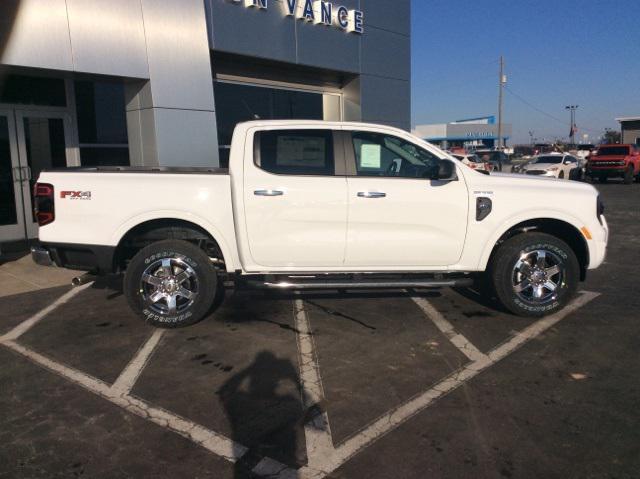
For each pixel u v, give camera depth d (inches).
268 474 123.2
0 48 301.1
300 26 488.1
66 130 412.5
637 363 181.3
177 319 217.6
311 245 215.3
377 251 218.4
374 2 557.3
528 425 142.2
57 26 322.3
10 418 148.8
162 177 215.0
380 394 160.7
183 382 170.6
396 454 130.0
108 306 251.8
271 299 259.6
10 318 235.8
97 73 341.1
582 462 125.8
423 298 258.7
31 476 122.5
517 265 223.1
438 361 184.5
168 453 131.6
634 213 592.4
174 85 379.6
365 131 221.5
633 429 139.6
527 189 223.0
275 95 518.0
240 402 157.0
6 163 386.9
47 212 216.1
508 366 179.6
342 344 201.0
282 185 213.2
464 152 1866.4
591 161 1045.8
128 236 220.1
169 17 374.3
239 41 441.1
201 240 227.9
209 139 401.7
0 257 357.7
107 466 126.5
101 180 213.5
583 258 234.2
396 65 591.8
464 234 220.5
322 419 146.9
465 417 146.7
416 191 217.0
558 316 230.8
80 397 161.0
